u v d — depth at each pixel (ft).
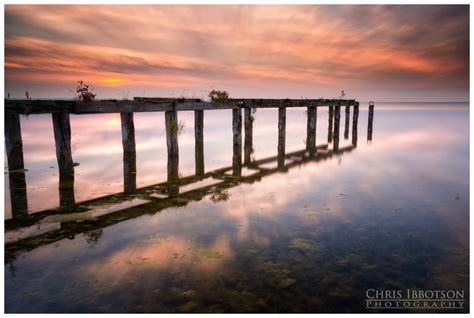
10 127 30.81
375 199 23.57
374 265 14.10
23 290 12.12
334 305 11.38
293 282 12.74
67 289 12.19
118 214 20.33
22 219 19.44
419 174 32.27
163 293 11.96
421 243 16.24
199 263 14.11
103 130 80.69
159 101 39.01
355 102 64.39
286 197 24.14
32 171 32.55
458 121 119.65
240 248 15.57
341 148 52.75
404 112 203.62
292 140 64.64
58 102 29.40
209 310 11.00
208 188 26.94
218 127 91.71
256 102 48.19
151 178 30.71
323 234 17.28
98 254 14.93
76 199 23.61
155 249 15.44
